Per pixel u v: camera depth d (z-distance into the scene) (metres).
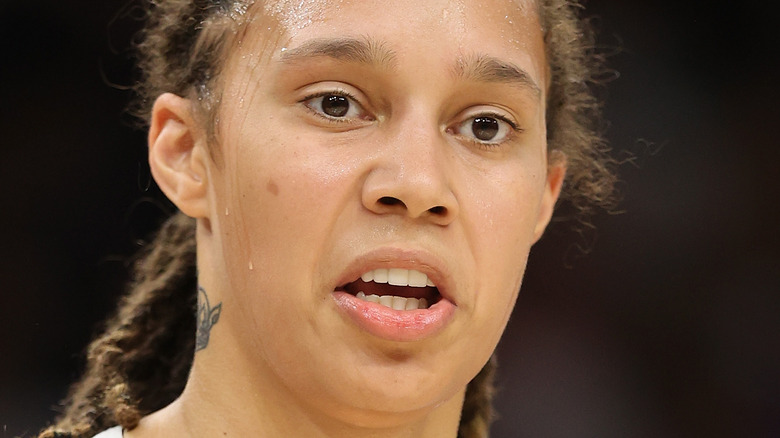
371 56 7.82
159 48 9.53
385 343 7.69
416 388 7.75
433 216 7.79
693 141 17.28
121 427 8.94
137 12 15.93
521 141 8.47
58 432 9.52
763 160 17.22
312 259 7.77
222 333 8.41
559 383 16.89
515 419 16.70
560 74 9.62
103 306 15.73
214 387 8.44
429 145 7.75
